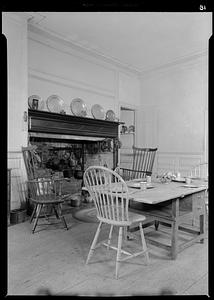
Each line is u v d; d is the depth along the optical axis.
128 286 1.66
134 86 5.96
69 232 2.73
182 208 2.38
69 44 4.37
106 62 5.20
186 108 5.12
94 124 4.62
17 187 3.33
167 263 2.01
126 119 6.41
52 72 4.21
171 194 2.06
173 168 5.31
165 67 5.45
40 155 4.11
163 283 1.70
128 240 2.50
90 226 2.95
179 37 4.09
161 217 2.19
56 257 2.10
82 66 4.75
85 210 3.68
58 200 2.79
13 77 3.31
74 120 4.25
